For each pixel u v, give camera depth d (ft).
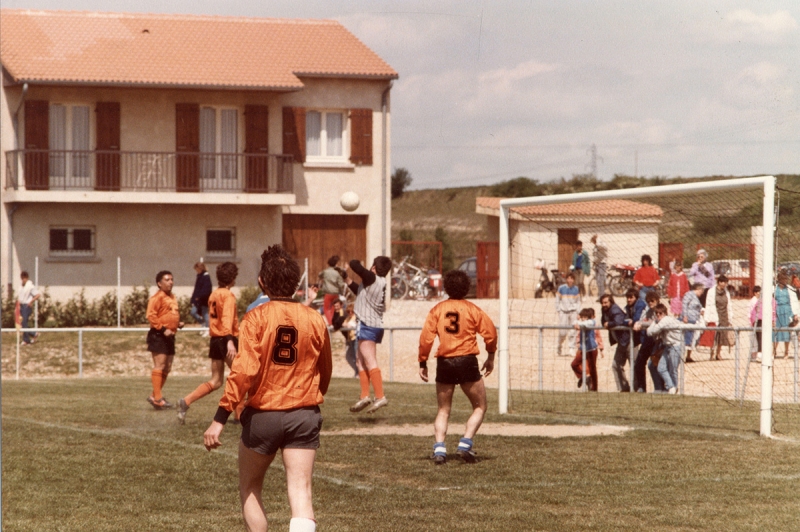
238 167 100.32
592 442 32.73
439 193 350.02
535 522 20.95
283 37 105.19
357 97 102.27
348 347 66.54
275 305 17.01
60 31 99.96
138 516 22.08
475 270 128.06
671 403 46.80
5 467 28.22
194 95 98.37
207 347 79.00
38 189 94.53
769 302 34.65
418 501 23.35
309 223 101.96
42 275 95.04
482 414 29.19
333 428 36.88
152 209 97.60
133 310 91.97
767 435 34.24
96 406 44.91
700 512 21.90
